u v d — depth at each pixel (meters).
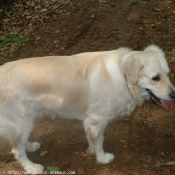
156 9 5.19
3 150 3.11
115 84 2.77
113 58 2.79
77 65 2.81
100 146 2.98
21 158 2.95
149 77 2.72
